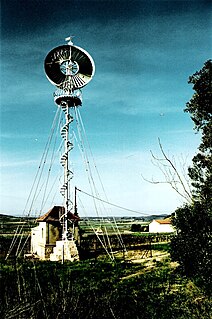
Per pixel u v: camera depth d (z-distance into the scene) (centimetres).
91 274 2253
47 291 1117
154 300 1488
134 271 2378
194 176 1941
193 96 2252
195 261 1592
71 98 3434
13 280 1049
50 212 3822
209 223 1572
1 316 850
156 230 8138
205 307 1376
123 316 1298
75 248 3306
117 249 4238
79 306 1101
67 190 3469
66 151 3462
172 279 1833
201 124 2269
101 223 4191
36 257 3569
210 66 2152
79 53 3422
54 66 3494
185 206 1678
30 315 903
